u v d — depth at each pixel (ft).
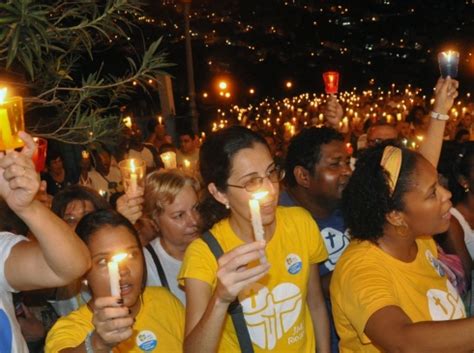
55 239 7.43
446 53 12.14
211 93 79.46
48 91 11.21
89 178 29.55
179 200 12.42
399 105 60.64
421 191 8.88
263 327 9.75
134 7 11.07
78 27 10.49
